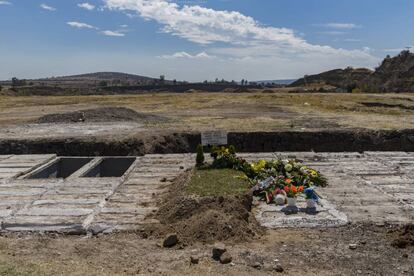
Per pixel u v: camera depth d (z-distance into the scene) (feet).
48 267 19.12
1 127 74.69
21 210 29.30
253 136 64.75
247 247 22.66
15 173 40.47
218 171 33.88
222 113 97.76
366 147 64.34
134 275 18.89
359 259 21.36
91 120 82.02
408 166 42.19
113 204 30.71
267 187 31.65
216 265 20.22
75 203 30.86
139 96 166.30
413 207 29.53
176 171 40.98
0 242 23.38
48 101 141.90
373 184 35.45
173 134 64.59
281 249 22.53
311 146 64.18
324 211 28.48
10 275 17.65
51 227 26.08
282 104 120.88
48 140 58.59
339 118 85.20
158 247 22.91
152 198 32.14
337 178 37.37
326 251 22.35
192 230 23.97
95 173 45.27
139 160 45.96
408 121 79.46
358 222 26.71
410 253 22.20
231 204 26.11
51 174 46.34
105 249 22.65
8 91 224.53
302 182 33.91
